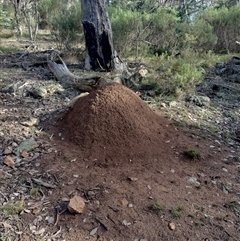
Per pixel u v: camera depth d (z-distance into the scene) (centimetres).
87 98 338
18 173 274
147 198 255
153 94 470
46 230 223
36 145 307
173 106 443
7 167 281
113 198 251
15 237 216
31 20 1302
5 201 245
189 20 1139
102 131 309
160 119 373
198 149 335
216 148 349
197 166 308
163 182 276
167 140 336
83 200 246
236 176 305
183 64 528
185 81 490
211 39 894
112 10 969
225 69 682
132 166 291
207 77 645
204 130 386
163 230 229
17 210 236
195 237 228
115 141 305
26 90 467
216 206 260
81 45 864
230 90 566
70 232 223
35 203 245
